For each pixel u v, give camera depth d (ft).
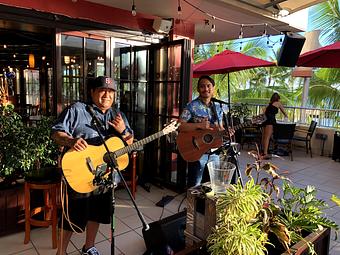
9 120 8.12
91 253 7.34
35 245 8.05
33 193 8.88
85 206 6.76
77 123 6.66
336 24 28.63
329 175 15.76
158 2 11.08
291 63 12.27
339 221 9.81
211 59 13.56
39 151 8.36
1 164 7.93
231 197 4.28
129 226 9.21
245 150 22.13
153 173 13.39
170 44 12.05
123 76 12.95
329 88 29.37
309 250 4.39
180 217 7.48
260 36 17.58
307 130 22.15
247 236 3.90
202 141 9.27
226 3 10.96
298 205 5.14
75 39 11.21
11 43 19.58
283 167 17.31
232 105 25.09
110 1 11.13
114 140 6.89
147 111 13.41
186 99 11.78
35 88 28.53
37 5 10.00
